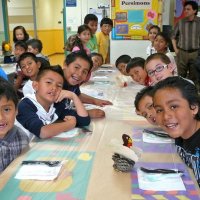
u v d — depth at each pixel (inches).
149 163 43.7
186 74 186.4
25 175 39.4
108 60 193.0
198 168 40.1
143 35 197.8
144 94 59.8
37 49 161.2
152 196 34.6
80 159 45.0
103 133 57.7
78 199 33.9
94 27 160.9
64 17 297.9
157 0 192.1
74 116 61.7
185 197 34.5
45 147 50.2
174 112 39.2
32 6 317.7
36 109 59.9
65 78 78.2
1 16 260.5
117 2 195.5
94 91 99.3
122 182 37.9
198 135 42.1
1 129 45.1
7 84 46.6
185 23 182.5
